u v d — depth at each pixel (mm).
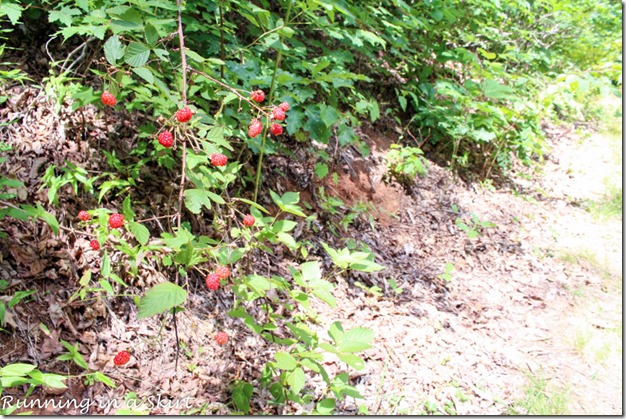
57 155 2762
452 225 4676
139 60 1646
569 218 5512
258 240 2137
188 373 2451
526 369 3232
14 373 1489
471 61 5688
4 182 2059
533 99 6691
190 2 3234
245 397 2273
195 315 2717
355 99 4922
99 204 2744
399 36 4902
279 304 3061
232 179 2283
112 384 1805
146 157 3061
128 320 2514
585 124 8344
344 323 3146
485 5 5672
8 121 2758
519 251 4629
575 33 8453
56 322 2307
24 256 2385
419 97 5668
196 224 3010
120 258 2473
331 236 3809
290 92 3502
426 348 3180
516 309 3854
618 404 3018
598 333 3719
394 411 2645
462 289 3928
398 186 4773
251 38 4227
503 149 5828
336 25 3852
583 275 4457
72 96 2486
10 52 3053
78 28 2357
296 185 3926
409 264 4004
